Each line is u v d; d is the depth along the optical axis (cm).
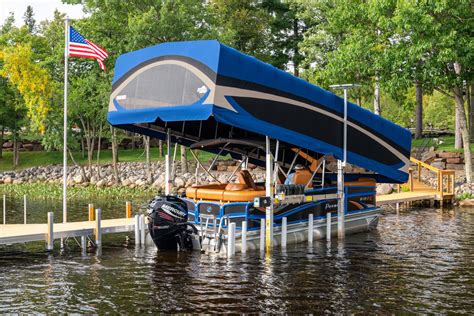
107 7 4166
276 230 1694
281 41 6112
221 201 1612
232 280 1310
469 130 4347
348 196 1988
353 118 1861
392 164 2034
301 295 1185
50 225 1644
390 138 2016
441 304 1127
